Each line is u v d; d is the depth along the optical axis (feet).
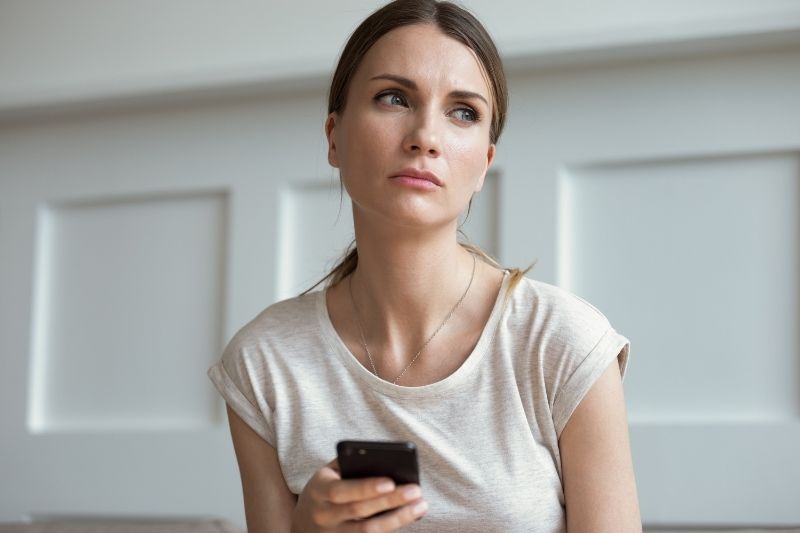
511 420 3.93
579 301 4.15
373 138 3.85
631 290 6.81
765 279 6.53
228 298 7.88
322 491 3.39
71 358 8.28
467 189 3.93
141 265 8.21
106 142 8.42
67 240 8.46
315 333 4.30
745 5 6.54
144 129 8.32
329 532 3.41
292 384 4.24
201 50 7.92
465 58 3.93
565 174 7.08
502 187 7.20
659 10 6.76
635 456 6.60
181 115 8.23
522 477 3.89
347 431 4.10
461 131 3.92
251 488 4.34
